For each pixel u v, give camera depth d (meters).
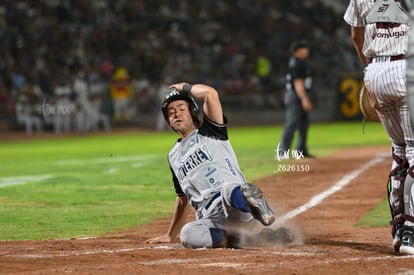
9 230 17.33
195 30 86.19
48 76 71.69
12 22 75.62
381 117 13.21
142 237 15.70
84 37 78.00
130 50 79.50
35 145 53.78
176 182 14.20
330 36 91.69
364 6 12.84
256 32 89.19
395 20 12.58
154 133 67.56
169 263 11.59
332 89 82.94
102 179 28.53
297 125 33.59
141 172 30.92
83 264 11.77
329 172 28.47
